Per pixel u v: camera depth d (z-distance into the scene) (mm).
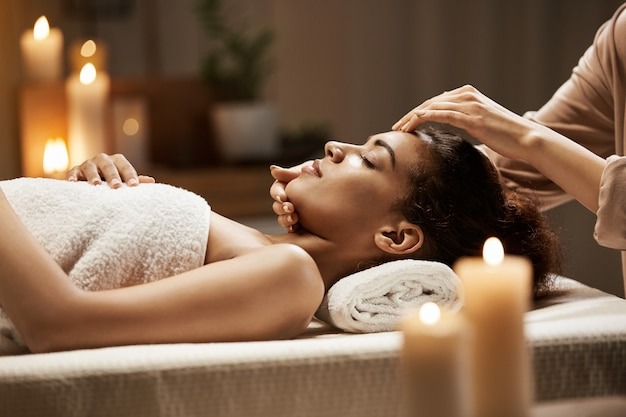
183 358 1318
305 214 1674
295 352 1347
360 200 1654
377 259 1667
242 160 3916
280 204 1691
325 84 4562
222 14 4402
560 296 1751
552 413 1270
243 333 1453
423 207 1653
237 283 1443
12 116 3717
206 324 1429
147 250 1527
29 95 3631
